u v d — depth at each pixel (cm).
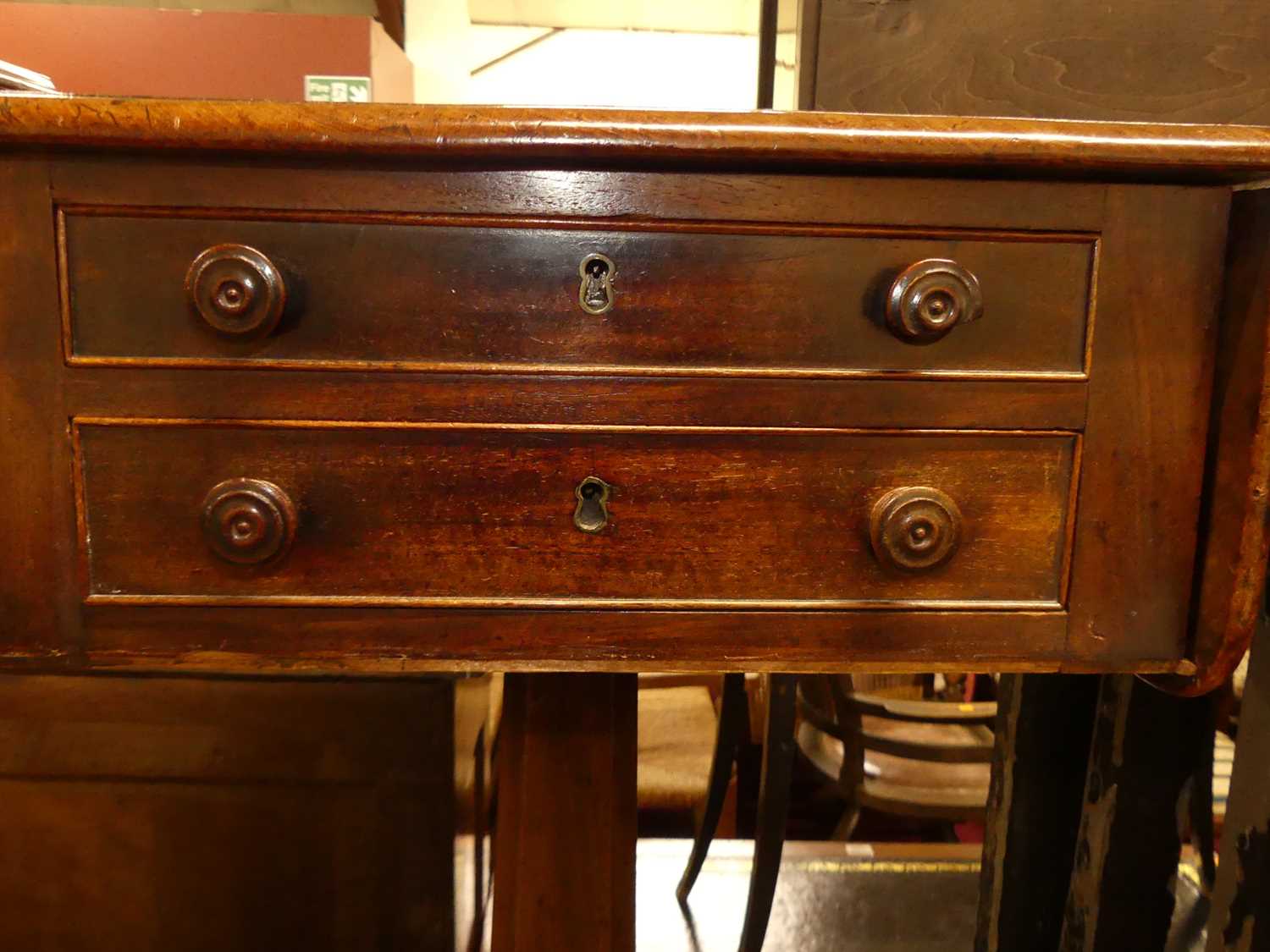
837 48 68
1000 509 46
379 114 40
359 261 43
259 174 42
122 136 39
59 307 42
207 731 84
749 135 40
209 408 43
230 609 45
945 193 44
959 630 47
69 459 43
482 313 44
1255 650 60
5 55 82
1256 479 44
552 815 57
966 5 68
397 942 87
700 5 134
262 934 87
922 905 112
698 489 45
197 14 82
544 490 45
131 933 87
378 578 45
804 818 181
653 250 43
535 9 133
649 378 44
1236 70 70
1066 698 80
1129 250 45
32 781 84
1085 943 75
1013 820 82
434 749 85
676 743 153
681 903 114
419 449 44
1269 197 42
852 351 45
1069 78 69
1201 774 104
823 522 46
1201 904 108
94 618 44
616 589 46
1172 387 46
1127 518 46
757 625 46
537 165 42
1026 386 45
